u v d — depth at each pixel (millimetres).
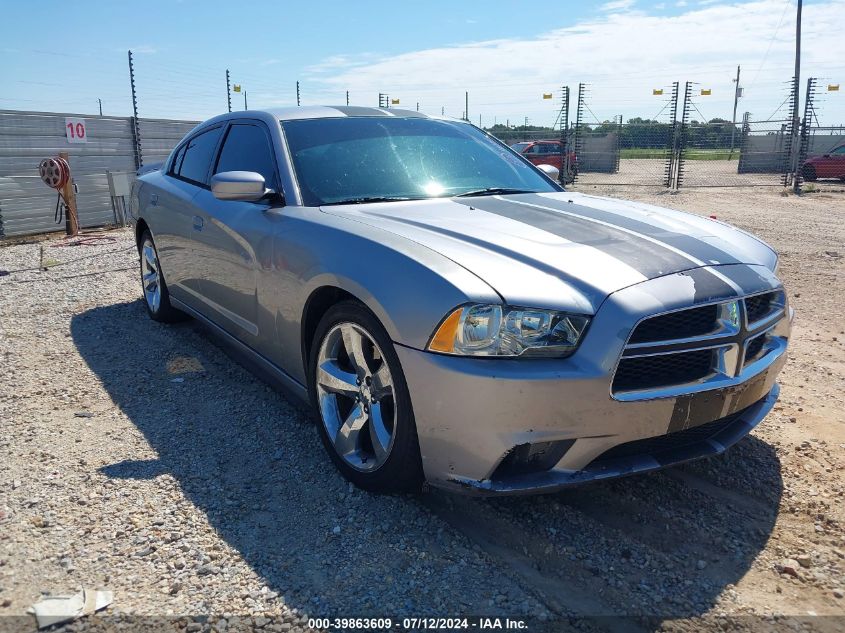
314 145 3732
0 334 5250
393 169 3719
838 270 7656
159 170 5508
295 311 3217
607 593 2322
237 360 4625
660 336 2449
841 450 3340
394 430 2680
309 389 3225
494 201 3467
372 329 2699
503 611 2230
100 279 7281
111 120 13172
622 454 2564
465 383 2383
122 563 2461
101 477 3061
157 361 4617
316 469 3148
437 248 2689
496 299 2396
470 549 2551
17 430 3541
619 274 2543
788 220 12680
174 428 3578
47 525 2684
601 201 3697
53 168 10797
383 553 2529
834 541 2619
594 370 2352
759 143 25375
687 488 2990
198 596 2293
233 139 4270
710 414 2582
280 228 3344
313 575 2404
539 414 2357
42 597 2275
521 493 2443
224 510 2809
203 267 4273
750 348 2805
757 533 2670
